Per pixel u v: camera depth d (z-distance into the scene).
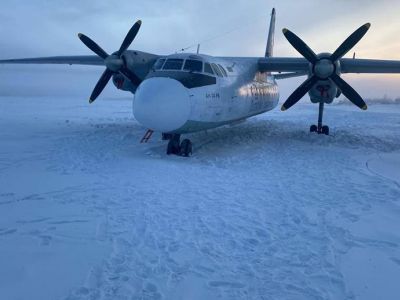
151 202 6.42
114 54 13.58
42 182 7.59
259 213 6.04
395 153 12.69
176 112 9.77
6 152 10.86
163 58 11.17
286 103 13.64
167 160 10.15
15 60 18.89
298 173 9.16
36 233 5.00
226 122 13.22
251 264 4.29
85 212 5.86
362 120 28.33
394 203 6.73
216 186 7.60
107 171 8.60
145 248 4.63
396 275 4.08
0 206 6.07
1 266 4.05
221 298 3.57
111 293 3.60
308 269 4.18
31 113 28.48
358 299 3.59
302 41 13.02
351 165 10.30
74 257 4.32
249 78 14.66
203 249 4.65
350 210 6.31
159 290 3.68
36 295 3.52
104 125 18.70
